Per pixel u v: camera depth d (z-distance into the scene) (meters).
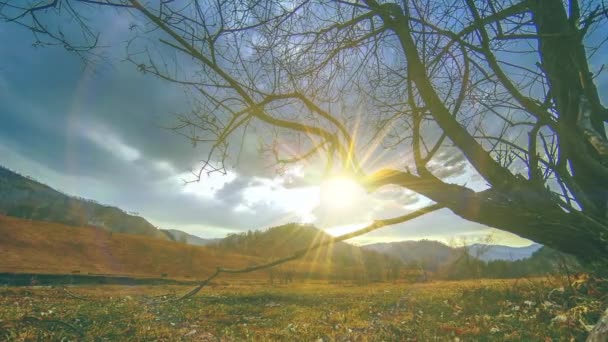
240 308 12.72
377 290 22.23
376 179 4.03
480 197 3.72
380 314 9.34
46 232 67.81
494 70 3.62
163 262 69.31
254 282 46.03
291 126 4.02
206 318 10.28
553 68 3.73
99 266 58.62
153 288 30.20
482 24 3.49
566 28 3.63
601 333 2.62
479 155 3.69
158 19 3.06
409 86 4.09
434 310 8.91
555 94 3.78
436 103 3.74
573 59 3.70
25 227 66.88
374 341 6.06
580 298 5.75
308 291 23.95
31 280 31.23
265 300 15.80
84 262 59.94
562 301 6.38
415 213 4.06
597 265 3.75
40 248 60.19
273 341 6.69
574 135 3.47
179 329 8.09
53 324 7.48
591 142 3.49
